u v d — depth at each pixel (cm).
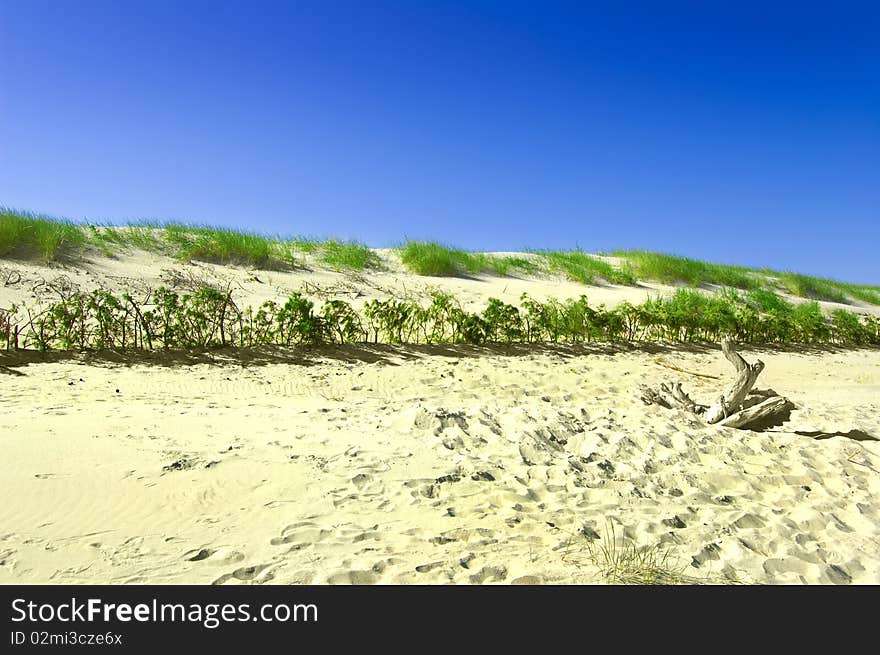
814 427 834
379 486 480
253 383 927
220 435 562
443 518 441
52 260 1492
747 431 737
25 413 605
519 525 442
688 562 415
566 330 1362
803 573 421
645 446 638
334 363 1060
